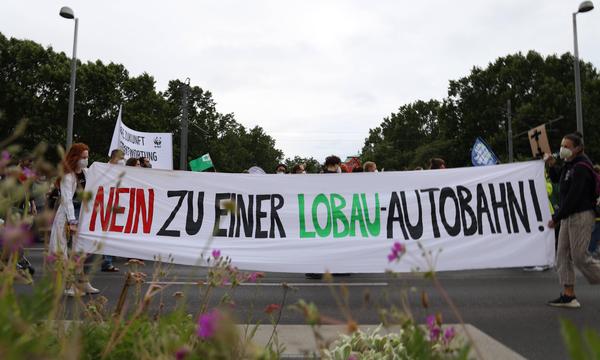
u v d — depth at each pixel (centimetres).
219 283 302
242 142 9244
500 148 4541
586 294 652
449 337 202
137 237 578
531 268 880
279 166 1193
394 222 620
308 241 609
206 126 6706
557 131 4159
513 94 4678
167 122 4656
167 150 1439
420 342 192
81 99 3469
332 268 600
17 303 148
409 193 629
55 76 3359
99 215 566
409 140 9512
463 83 5031
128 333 223
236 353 186
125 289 304
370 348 337
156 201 596
